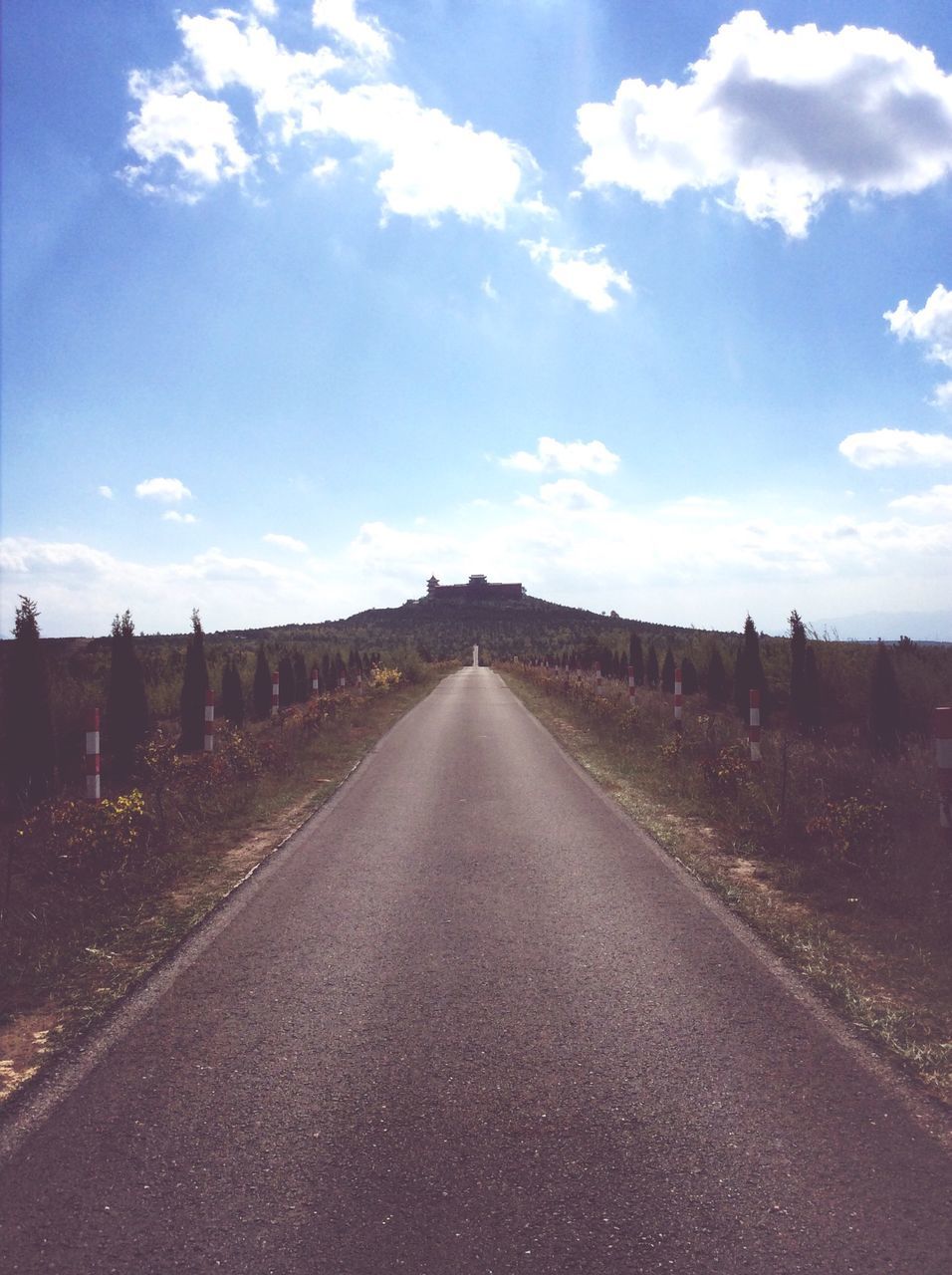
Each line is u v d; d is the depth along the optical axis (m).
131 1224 2.62
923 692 15.34
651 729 16.88
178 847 8.30
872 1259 2.44
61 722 14.55
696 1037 3.98
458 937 5.52
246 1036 4.04
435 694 33.62
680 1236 2.54
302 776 12.83
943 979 4.74
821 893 6.48
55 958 5.23
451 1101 3.39
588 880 6.94
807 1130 3.15
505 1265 2.42
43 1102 3.42
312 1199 2.74
